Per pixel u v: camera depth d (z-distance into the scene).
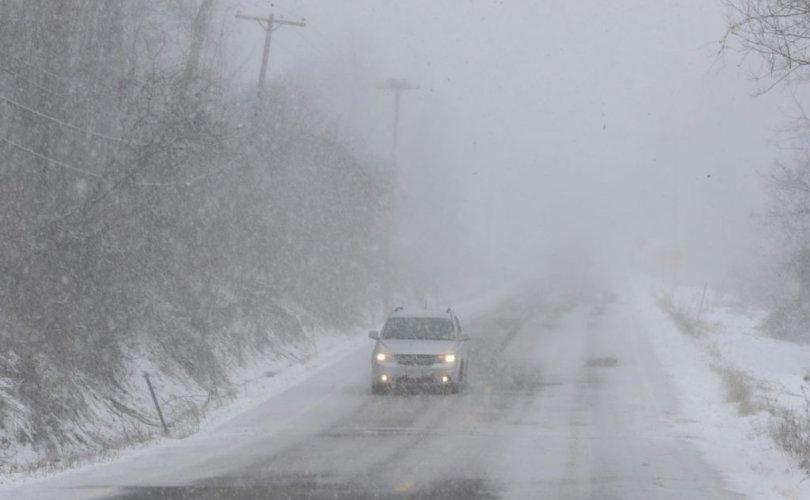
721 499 18.34
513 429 27.53
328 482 19.39
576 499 18.06
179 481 19.66
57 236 30.30
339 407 32.16
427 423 28.58
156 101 32.16
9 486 19.80
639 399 34.78
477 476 20.28
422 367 34.94
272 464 21.66
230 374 40.03
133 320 34.00
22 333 27.98
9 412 24.64
